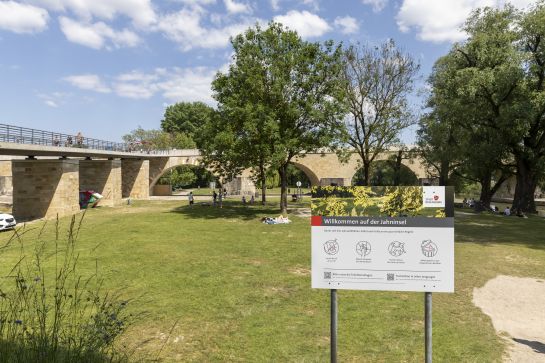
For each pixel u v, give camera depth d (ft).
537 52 86.17
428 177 145.59
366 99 108.68
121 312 26.32
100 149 123.13
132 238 59.06
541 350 21.49
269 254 48.11
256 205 123.65
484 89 85.20
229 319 25.90
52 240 56.90
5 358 11.61
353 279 13.76
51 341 12.99
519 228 72.13
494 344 22.22
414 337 23.04
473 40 87.86
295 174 286.46
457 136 106.11
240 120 87.51
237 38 92.58
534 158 92.63
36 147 82.23
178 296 30.68
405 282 13.46
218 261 43.75
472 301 30.14
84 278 35.60
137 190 161.27
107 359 14.78
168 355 20.42
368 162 112.16
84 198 115.34
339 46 92.12
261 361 19.97
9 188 171.22
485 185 120.78
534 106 79.30
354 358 20.38
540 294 32.12
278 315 26.78
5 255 45.62
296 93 91.71
